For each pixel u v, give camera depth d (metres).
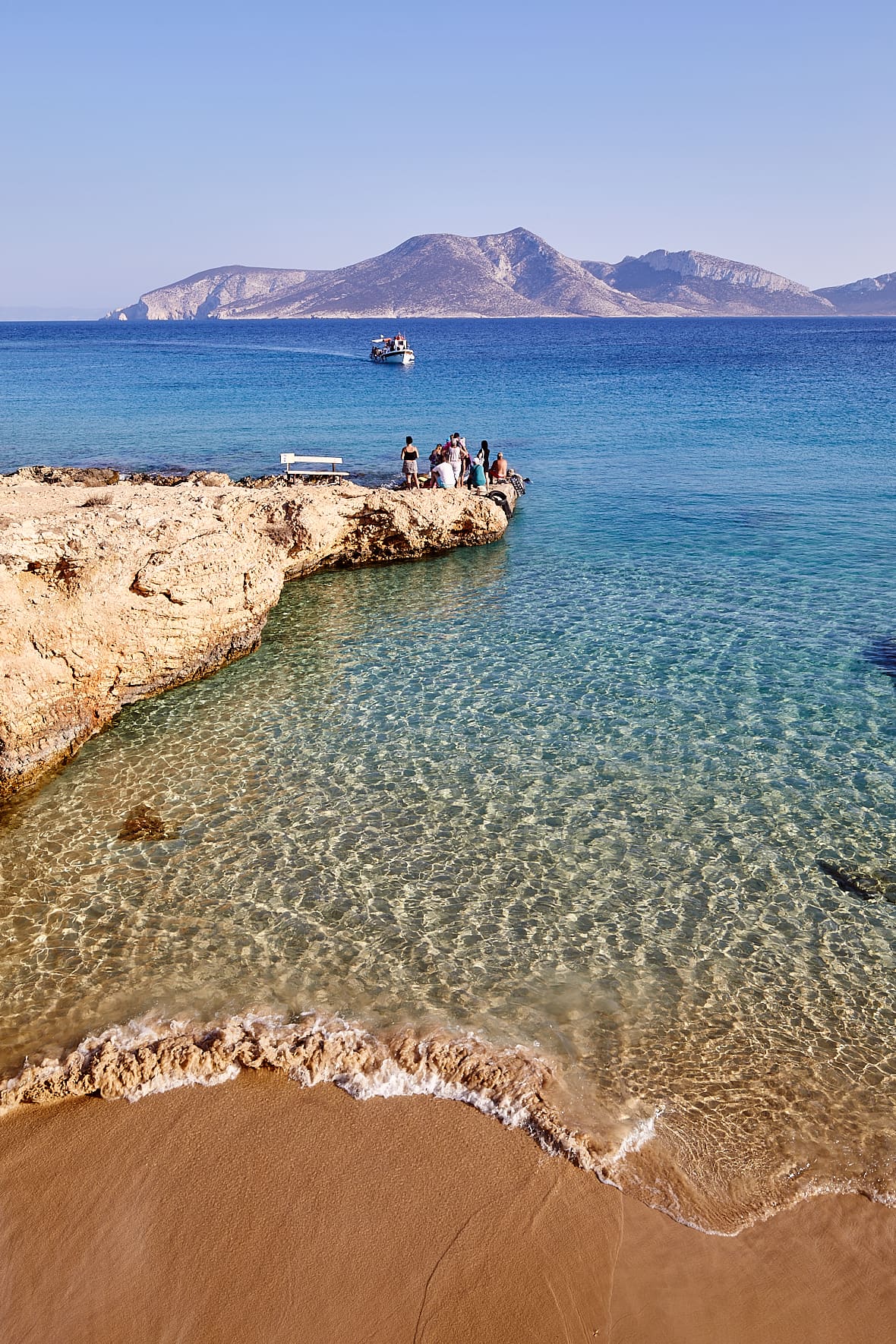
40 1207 6.85
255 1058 8.08
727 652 17.27
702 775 12.88
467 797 12.37
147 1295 6.24
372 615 20.02
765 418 50.38
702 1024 8.55
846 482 32.62
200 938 9.67
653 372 88.81
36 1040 8.31
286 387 71.00
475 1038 8.32
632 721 14.54
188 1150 7.29
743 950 9.52
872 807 12.06
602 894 10.39
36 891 10.41
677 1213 6.79
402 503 23.95
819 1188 7.00
